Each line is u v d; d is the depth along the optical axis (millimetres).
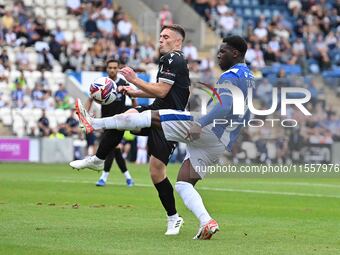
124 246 20938
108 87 26125
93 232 23516
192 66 79875
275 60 86625
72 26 80688
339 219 28188
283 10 92562
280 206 32750
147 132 23812
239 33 88875
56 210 29203
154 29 84750
